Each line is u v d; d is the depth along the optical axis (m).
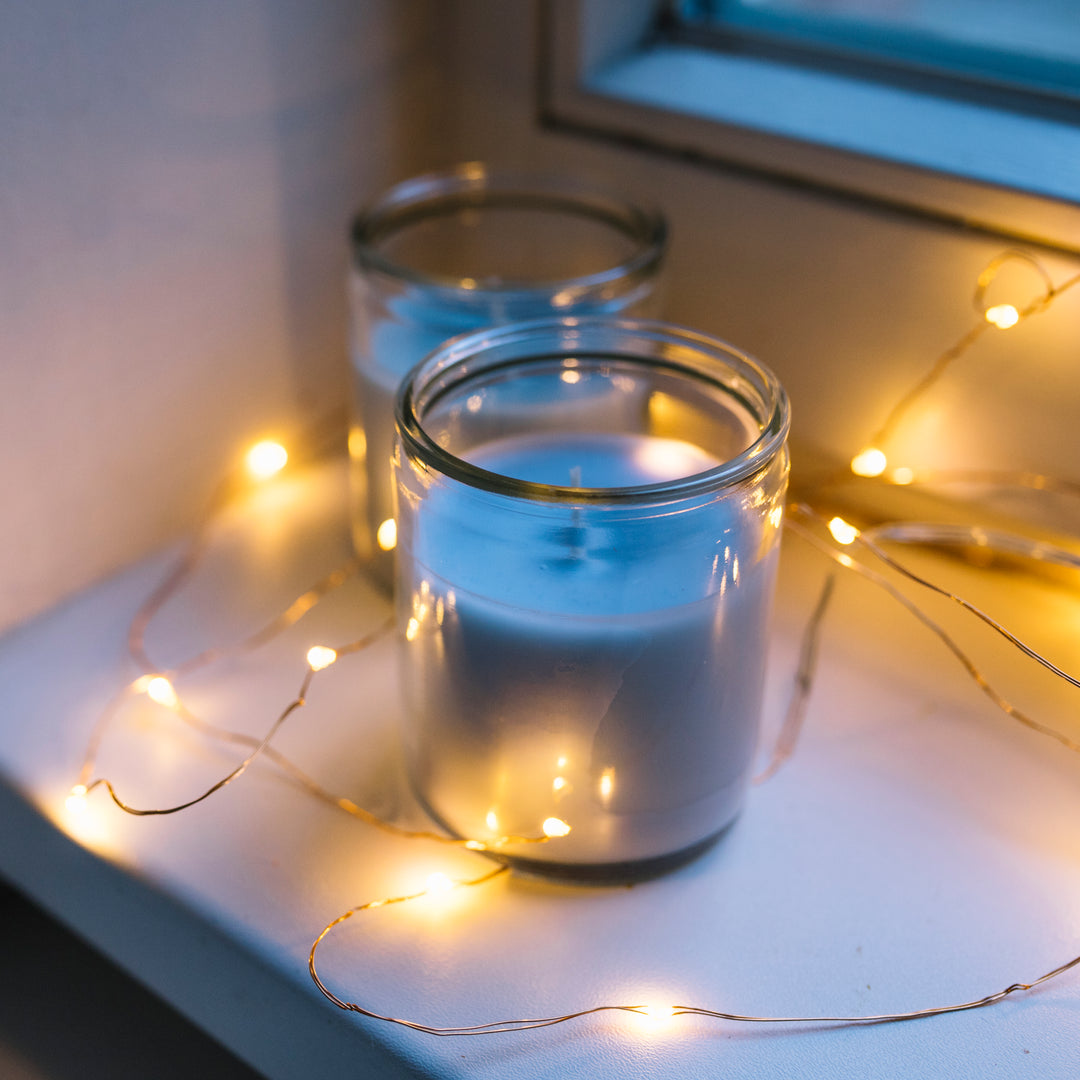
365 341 0.51
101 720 0.48
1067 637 0.52
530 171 0.59
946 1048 0.37
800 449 0.58
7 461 0.49
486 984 0.39
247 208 0.53
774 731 0.48
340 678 0.51
